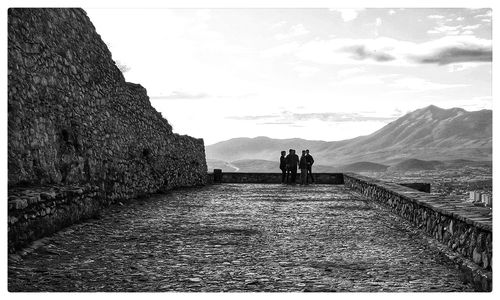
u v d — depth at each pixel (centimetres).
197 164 2961
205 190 2575
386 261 838
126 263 806
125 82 1836
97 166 1529
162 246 955
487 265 679
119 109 1752
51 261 799
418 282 703
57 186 1125
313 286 680
